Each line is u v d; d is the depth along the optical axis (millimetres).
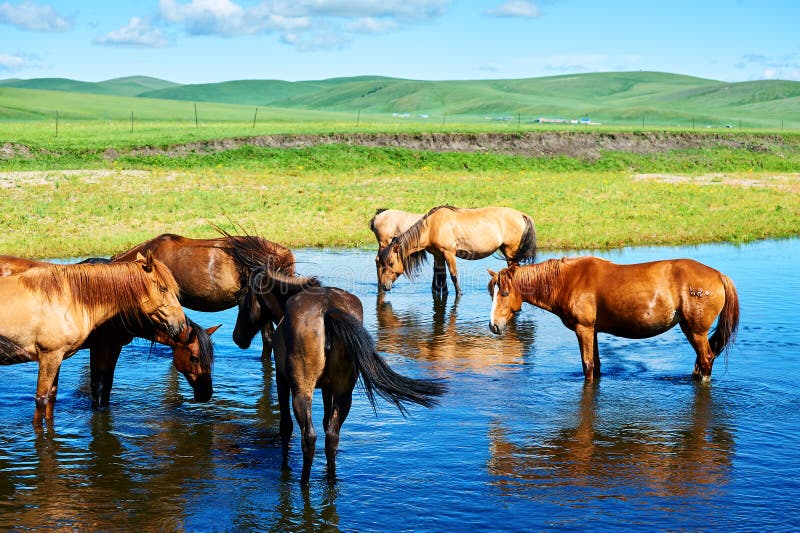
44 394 8000
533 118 139875
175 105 107062
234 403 9109
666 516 6062
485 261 20141
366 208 26641
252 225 23328
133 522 6059
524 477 6848
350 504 6375
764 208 28328
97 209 24828
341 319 6238
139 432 8102
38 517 6113
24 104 92312
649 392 9281
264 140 45531
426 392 6527
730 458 7211
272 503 6402
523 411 8633
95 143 41656
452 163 45250
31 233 21406
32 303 7699
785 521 5969
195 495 6562
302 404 6418
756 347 11141
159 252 10500
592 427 8102
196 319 13523
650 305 9195
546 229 22812
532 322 13328
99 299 7980
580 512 6152
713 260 18719
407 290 16281
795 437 7738
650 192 31688
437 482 6781
